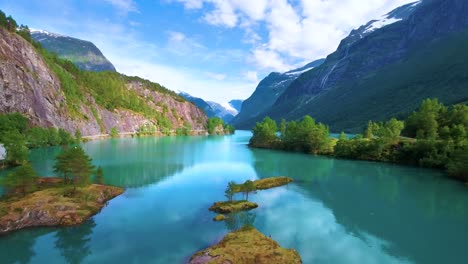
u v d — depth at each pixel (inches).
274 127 7834.6
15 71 6378.0
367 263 1528.1
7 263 1487.5
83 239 1752.0
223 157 5132.9
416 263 1540.4
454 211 2311.8
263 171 3860.7
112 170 3740.2
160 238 1772.9
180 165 4212.6
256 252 1510.8
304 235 1847.9
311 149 5797.2
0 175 3159.5
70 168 2496.3
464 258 1598.2
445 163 3956.7
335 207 2385.6
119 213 2187.5
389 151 4741.6
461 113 5339.6
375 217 2178.9
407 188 2994.6
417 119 5644.7
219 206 2310.5
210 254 1486.2
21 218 1919.3
